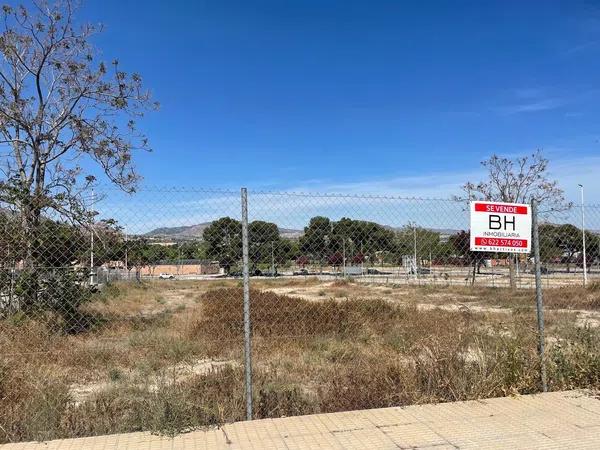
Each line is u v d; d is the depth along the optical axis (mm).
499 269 29078
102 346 9203
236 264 6836
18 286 8695
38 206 8734
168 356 9109
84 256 9133
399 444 4613
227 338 10492
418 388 5996
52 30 16203
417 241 7699
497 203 6309
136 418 5188
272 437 4762
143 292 19984
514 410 5488
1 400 5090
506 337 6789
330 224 7086
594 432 4887
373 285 27859
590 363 6500
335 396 5887
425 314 12594
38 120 15508
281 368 7902
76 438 4730
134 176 17125
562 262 10633
